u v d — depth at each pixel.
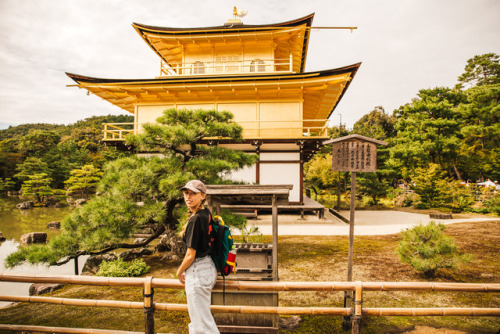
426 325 4.93
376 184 23.59
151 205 7.75
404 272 7.47
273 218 4.07
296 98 16.94
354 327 3.33
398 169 27.75
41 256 6.87
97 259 9.62
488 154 27.80
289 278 7.15
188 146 16.41
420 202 22.98
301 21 16.81
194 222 2.69
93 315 5.46
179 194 7.97
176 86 16.00
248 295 4.02
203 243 2.74
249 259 4.70
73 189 39.09
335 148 5.19
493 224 13.77
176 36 17.92
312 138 15.55
